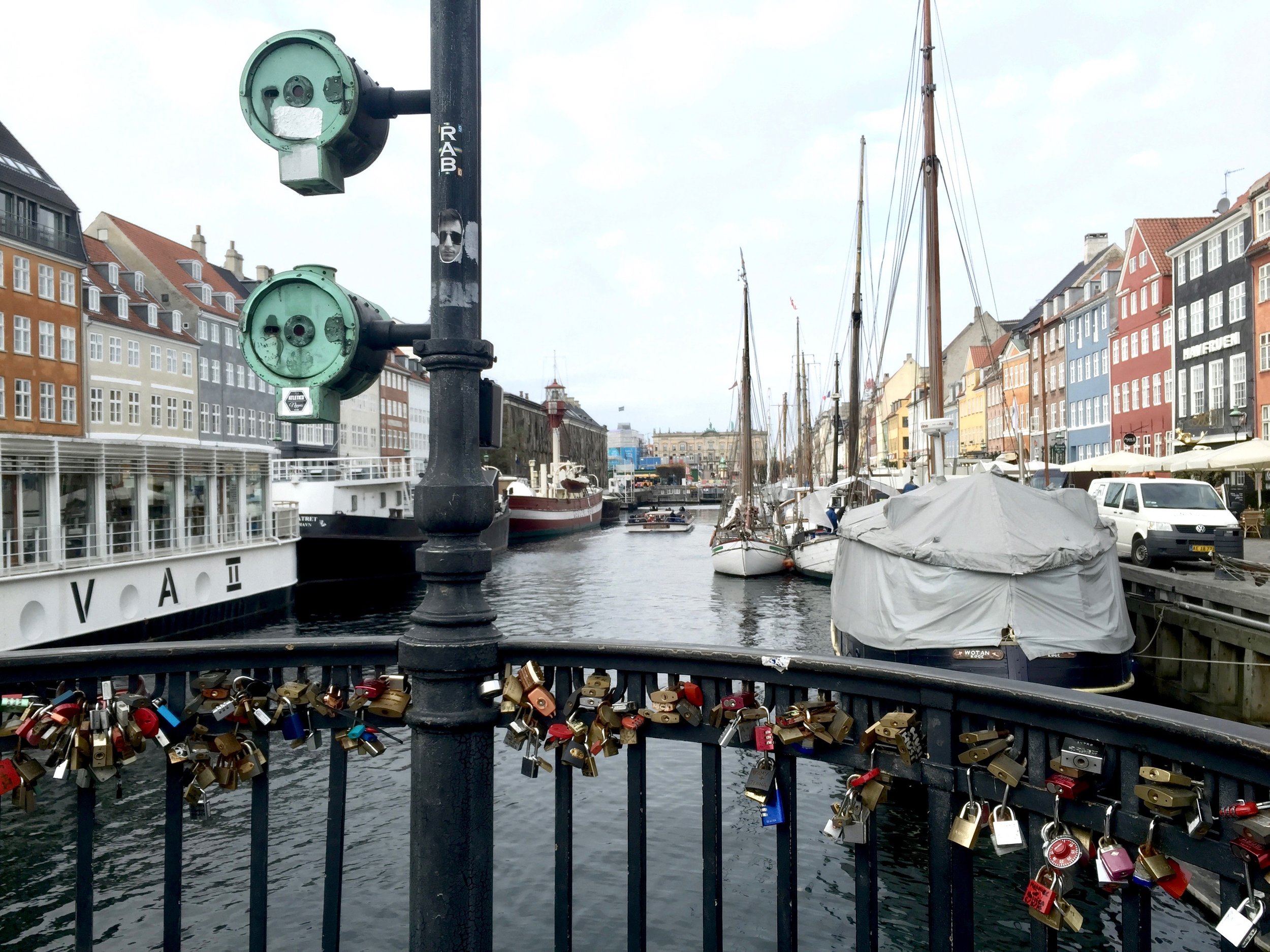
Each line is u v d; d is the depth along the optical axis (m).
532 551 56.47
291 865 9.29
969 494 13.08
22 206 40.22
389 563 35.25
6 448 18.02
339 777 2.70
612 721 2.50
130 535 22.25
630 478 151.75
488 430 2.50
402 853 9.55
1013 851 2.00
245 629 25.86
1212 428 39.59
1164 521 18.77
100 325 45.84
